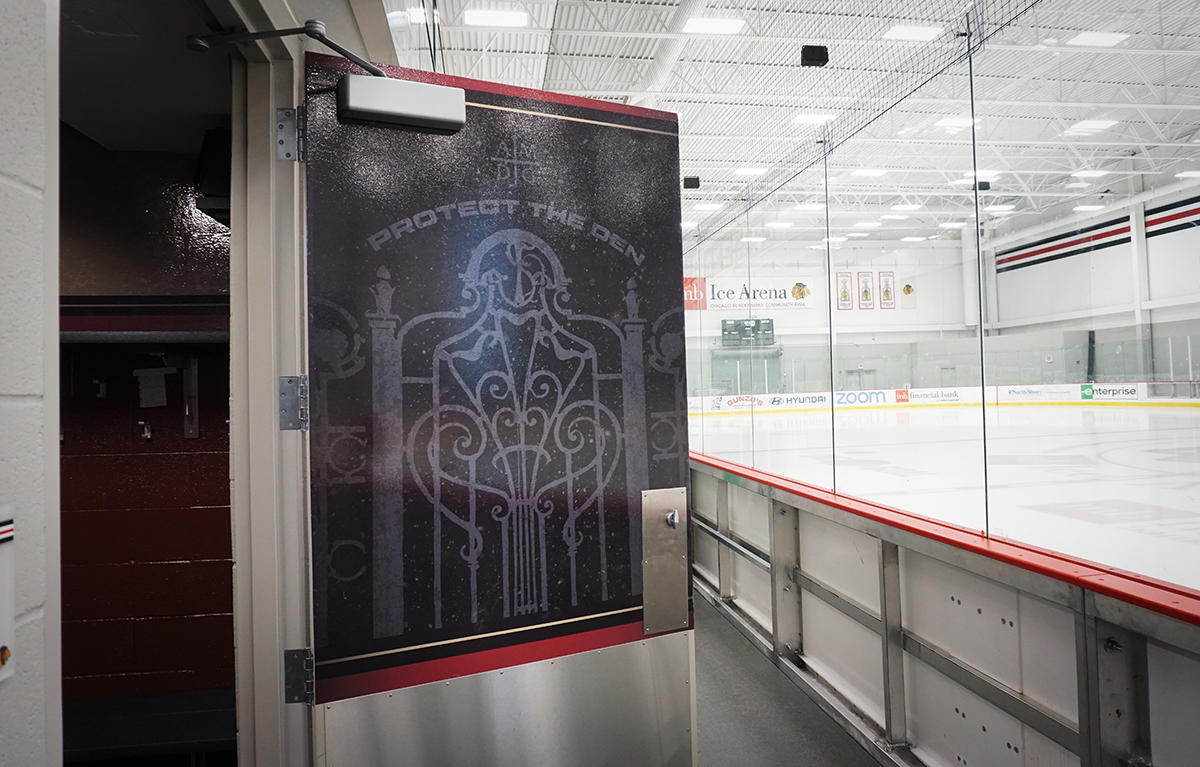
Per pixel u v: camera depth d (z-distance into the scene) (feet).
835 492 10.31
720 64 22.59
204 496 7.78
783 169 12.95
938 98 10.05
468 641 4.83
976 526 7.83
